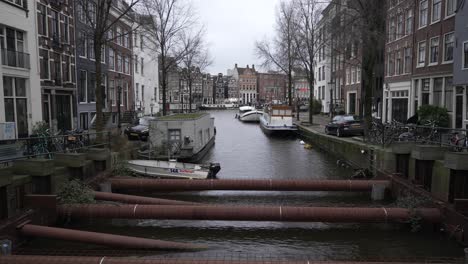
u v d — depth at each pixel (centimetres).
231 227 980
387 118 2988
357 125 2273
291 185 1252
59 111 2386
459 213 830
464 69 1792
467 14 1766
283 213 930
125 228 978
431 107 1958
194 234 936
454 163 879
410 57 2541
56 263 658
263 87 12962
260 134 3588
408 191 1088
